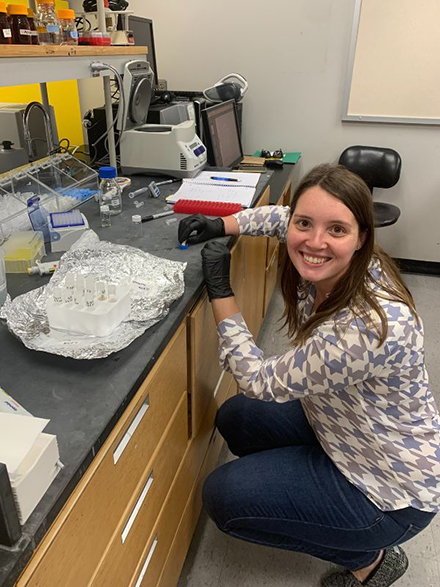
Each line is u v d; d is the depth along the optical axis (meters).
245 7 2.61
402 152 2.77
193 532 1.32
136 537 0.84
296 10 2.56
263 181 1.80
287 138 2.88
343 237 0.83
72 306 0.81
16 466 0.48
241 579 1.28
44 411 0.66
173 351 0.92
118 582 0.78
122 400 0.68
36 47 1.13
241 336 0.99
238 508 1.06
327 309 0.87
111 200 1.42
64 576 0.58
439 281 2.96
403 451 0.94
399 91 2.61
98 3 1.51
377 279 0.88
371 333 0.79
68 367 0.75
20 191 1.37
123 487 0.75
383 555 1.17
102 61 1.49
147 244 1.21
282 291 1.14
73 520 0.58
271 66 2.72
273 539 1.14
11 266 1.05
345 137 2.81
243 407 1.34
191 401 1.12
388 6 2.44
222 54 2.76
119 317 0.85
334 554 1.14
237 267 1.41
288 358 0.89
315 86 2.71
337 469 1.04
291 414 1.30
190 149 1.74
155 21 2.75
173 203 1.50
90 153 1.95
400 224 2.95
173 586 1.17
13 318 0.84
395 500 0.96
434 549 1.37
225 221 1.25
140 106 1.76
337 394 0.94
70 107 2.65
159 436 0.90
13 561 0.47
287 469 1.08
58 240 1.17
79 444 0.60
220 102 2.30
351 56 2.59
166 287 0.96
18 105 1.79
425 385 0.93
